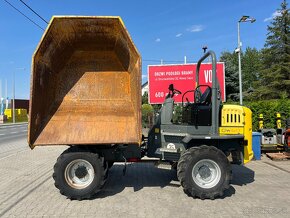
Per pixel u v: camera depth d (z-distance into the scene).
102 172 6.20
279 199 6.14
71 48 6.88
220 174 6.18
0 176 8.27
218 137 6.44
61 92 6.97
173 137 6.89
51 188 7.06
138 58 5.93
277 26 37.62
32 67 5.70
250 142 6.94
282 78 35.06
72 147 6.32
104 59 7.12
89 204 5.95
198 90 7.32
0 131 28.12
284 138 10.15
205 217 5.23
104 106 6.86
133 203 5.97
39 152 12.68
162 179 7.72
